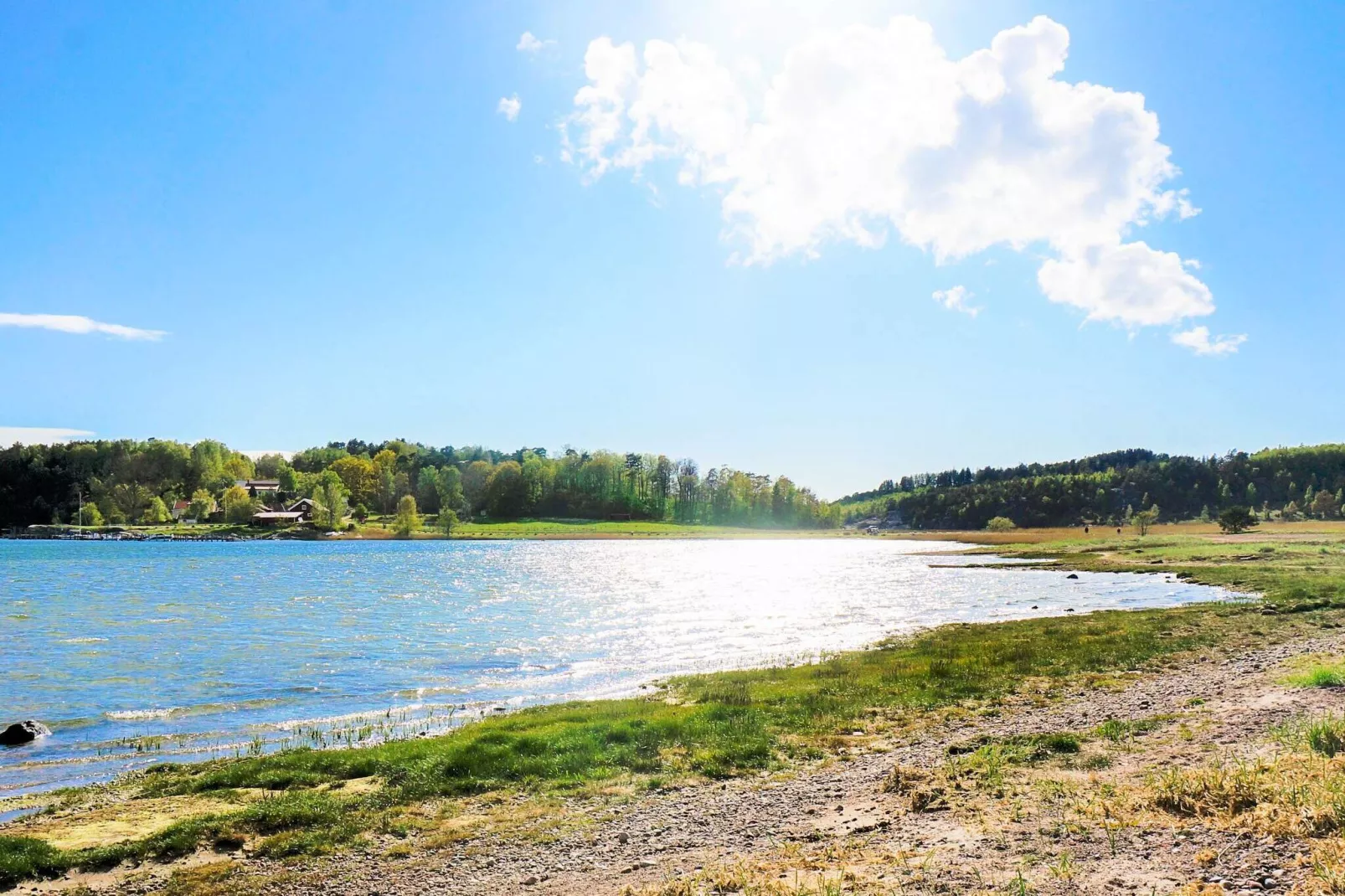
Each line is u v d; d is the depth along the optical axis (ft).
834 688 77.30
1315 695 53.83
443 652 114.83
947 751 50.78
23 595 200.75
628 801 45.09
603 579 260.42
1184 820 31.12
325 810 44.65
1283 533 398.83
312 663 105.91
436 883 34.42
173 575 270.67
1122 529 545.03
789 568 318.65
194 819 43.83
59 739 67.87
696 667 101.35
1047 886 26.40
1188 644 93.40
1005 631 119.85
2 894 34.78
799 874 30.58
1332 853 25.13
